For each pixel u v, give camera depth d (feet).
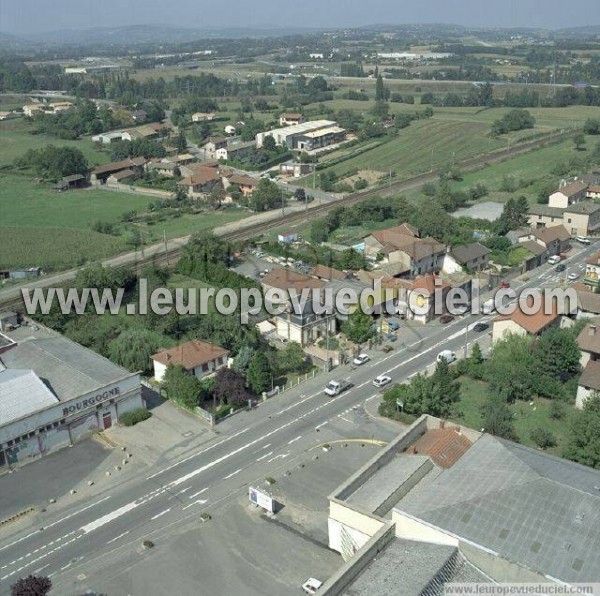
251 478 244.01
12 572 202.49
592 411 249.75
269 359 313.73
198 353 318.24
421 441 224.94
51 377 278.05
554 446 259.39
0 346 304.30
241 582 196.13
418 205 586.45
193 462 254.68
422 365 326.03
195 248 450.30
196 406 286.87
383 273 417.28
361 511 189.16
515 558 160.97
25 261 489.67
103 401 274.36
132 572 201.36
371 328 351.46
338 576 164.45
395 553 175.52
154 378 320.91
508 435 257.14
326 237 522.88
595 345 299.58
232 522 221.46
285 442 265.75
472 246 451.53
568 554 158.20
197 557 206.59
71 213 640.17
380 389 304.50
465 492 180.24
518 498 172.04
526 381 293.84
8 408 252.83
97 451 263.29
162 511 227.81
